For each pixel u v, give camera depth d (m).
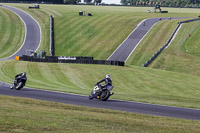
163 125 28.95
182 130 27.19
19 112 29.97
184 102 53.09
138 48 195.88
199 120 34.47
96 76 109.00
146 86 97.56
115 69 122.69
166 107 44.78
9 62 136.50
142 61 169.88
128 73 116.62
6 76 94.81
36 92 54.62
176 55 175.75
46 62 139.88
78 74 111.19
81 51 197.88
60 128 24.41
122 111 36.38
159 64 160.62
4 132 21.83
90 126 26.16
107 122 28.44
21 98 41.47
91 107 37.81
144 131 25.78
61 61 138.38
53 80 97.56
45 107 35.19
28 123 25.08
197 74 145.75
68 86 83.38
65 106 37.00
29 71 112.81
